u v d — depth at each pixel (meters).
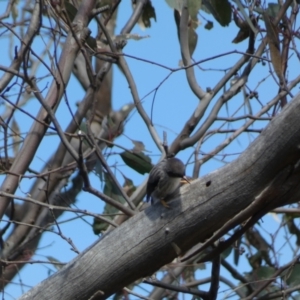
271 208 6.89
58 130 8.52
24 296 7.12
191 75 10.27
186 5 9.52
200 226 6.84
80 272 7.00
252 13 10.23
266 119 9.88
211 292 8.17
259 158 6.59
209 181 6.79
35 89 8.60
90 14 10.34
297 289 10.14
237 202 6.75
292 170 6.61
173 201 6.89
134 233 6.93
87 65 10.42
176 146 9.85
